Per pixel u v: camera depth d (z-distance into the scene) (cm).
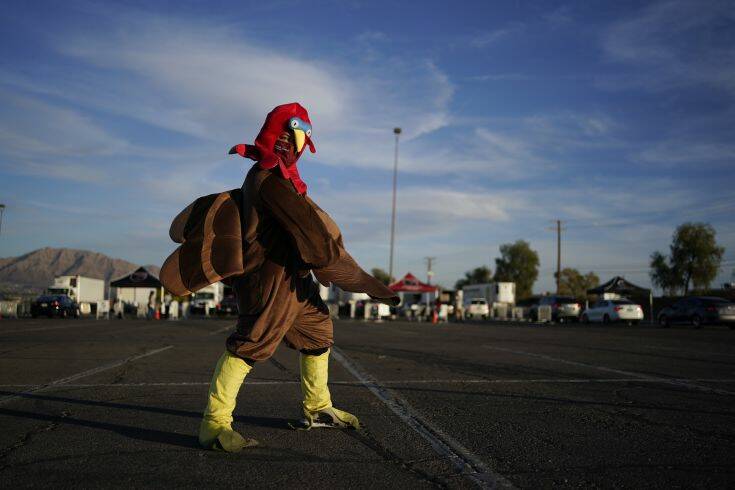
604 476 358
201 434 412
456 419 523
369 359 1047
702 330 2538
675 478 354
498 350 1264
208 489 329
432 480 348
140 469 366
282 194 395
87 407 571
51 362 964
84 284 4694
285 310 407
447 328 2591
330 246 402
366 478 351
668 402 613
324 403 473
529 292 9800
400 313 5503
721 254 5797
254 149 415
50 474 355
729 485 342
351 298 4891
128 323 2703
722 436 463
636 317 3481
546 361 1026
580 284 9725
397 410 564
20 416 528
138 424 495
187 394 648
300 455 400
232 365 406
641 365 961
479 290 6172
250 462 383
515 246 9938
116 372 838
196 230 407
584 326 3219
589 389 699
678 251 5866
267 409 564
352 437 453
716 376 820
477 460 391
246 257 402
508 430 481
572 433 471
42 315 3766
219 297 5141
